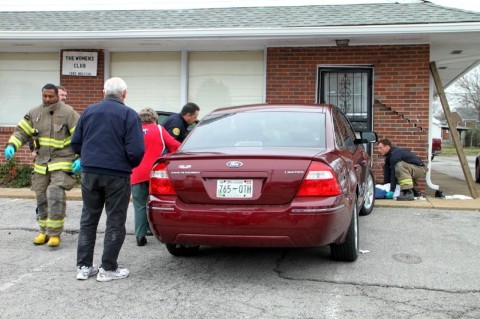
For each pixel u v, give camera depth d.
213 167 4.04
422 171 8.12
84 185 4.31
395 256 4.98
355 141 6.04
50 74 10.52
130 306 3.66
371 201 7.20
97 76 10.19
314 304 3.68
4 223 6.58
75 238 5.86
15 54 10.62
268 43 9.41
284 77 9.48
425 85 8.96
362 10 9.52
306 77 9.41
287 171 3.93
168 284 4.16
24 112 10.66
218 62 9.94
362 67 9.25
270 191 3.93
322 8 10.03
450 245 5.43
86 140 4.33
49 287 4.09
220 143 4.66
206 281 4.24
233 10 10.48
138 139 4.30
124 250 5.30
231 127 4.87
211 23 9.35
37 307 3.64
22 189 9.28
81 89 10.23
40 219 5.54
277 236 3.91
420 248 5.29
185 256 5.03
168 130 6.15
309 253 5.10
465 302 3.74
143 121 5.48
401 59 9.02
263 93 9.68
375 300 3.76
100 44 9.88
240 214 3.92
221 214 3.95
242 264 4.74
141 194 5.43
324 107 5.17
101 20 10.28
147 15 10.51
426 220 6.72
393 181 8.10
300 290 3.99
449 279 4.27
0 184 9.72
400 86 9.04
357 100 9.35
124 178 4.32
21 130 5.47
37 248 5.38
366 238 5.72
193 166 4.10
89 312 3.55
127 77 10.26
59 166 5.34
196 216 4.00
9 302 3.75
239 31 8.70
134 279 4.30
